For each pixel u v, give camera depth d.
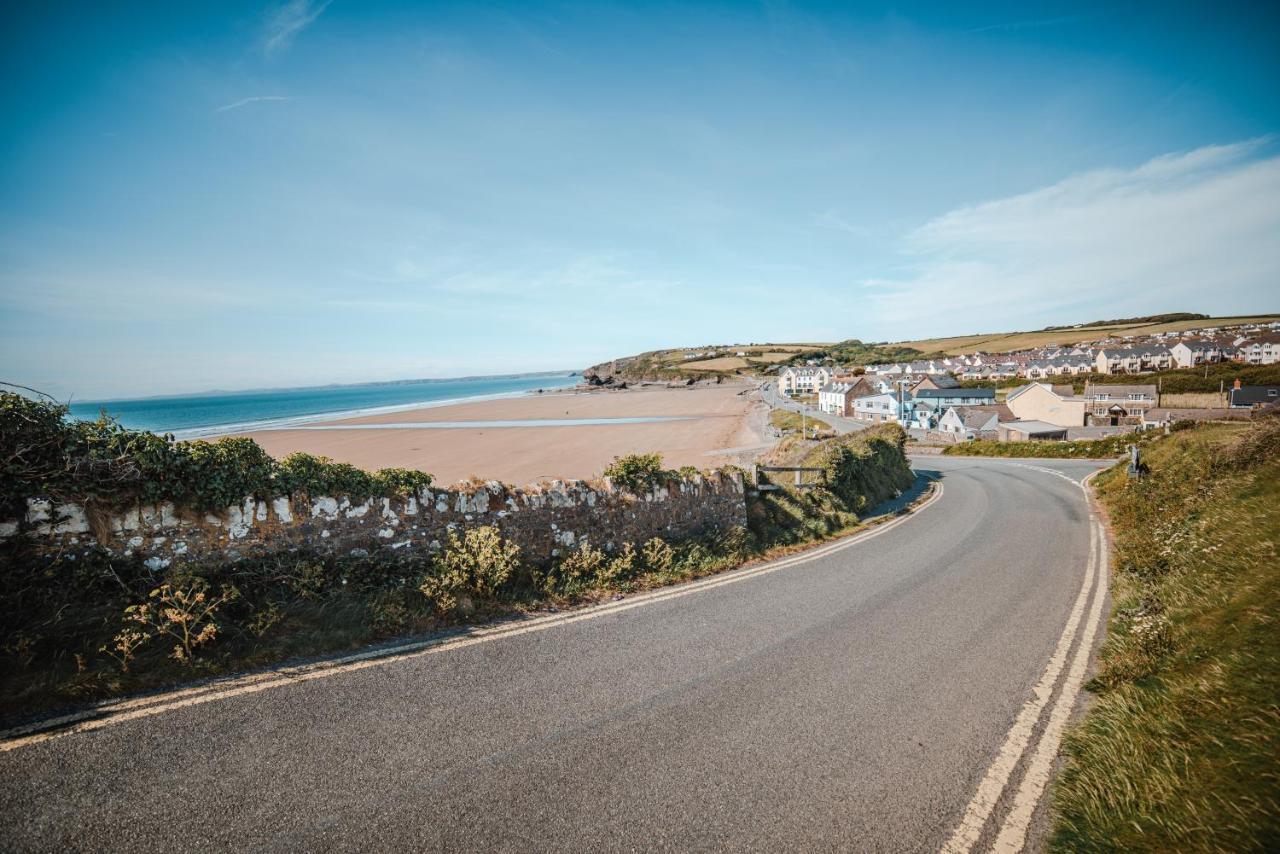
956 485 25.53
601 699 5.91
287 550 7.25
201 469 6.74
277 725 5.05
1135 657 6.45
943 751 5.21
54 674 5.17
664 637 7.64
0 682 4.94
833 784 4.69
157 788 4.17
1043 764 5.06
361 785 4.38
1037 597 9.82
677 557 11.27
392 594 7.69
